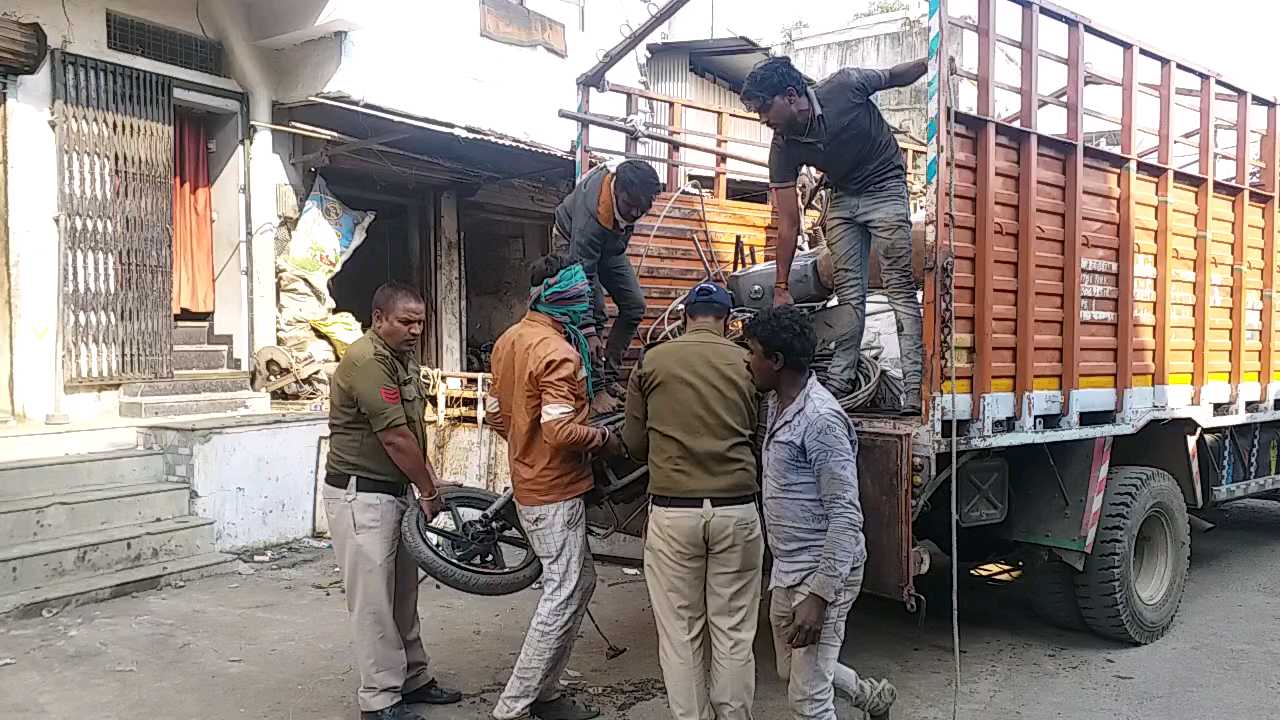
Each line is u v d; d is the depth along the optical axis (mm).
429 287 11016
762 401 3885
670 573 3322
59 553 5391
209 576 5961
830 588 3000
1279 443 6871
